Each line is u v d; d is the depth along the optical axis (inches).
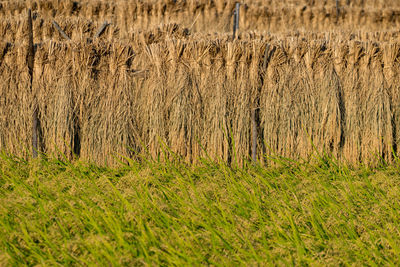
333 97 752.3
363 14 2006.6
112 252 443.2
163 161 741.9
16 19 1042.7
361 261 454.9
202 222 504.7
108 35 975.0
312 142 758.5
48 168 697.6
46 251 458.9
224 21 1824.6
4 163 707.4
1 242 460.8
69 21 1084.5
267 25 1893.5
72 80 740.0
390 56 761.0
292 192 615.5
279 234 510.0
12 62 737.0
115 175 708.7
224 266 439.5
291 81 755.4
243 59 745.0
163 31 911.7
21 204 543.5
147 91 751.1
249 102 749.3
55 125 740.7
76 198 573.0
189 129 739.4
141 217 524.4
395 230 515.8
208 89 744.3
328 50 759.7
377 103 761.0
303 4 2176.4
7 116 739.4
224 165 714.2
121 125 737.6
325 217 557.3
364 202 597.3
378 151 765.3
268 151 761.6
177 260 427.2
